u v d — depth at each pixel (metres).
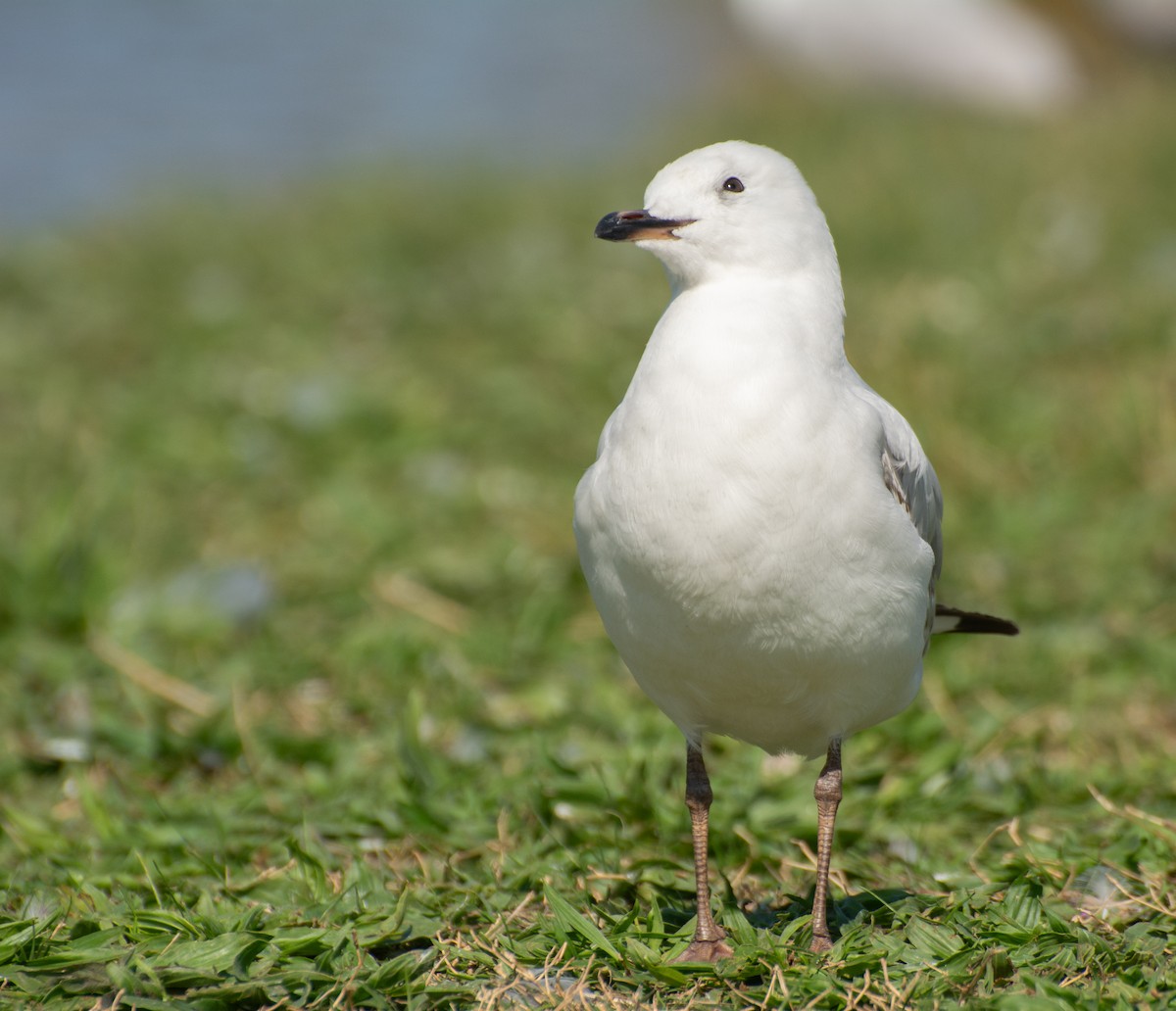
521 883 7.82
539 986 6.70
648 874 7.99
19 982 6.56
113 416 15.84
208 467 14.70
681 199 7.27
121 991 6.46
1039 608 11.27
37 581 11.23
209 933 7.06
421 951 7.08
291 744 9.58
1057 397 14.77
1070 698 10.12
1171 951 6.94
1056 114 22.94
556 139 29.02
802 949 6.98
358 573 12.32
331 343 18.36
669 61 32.59
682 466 6.75
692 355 6.88
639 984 6.77
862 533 6.77
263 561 12.73
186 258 21.88
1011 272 18.55
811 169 22.88
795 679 7.09
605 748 9.47
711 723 7.54
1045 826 8.59
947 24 23.20
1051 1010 6.27
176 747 9.59
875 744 9.55
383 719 10.11
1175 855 7.90
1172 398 13.94
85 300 20.27
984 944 6.90
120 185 26.11
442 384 16.61
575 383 16.06
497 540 12.85
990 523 12.57
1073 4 22.77
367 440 15.11
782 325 6.96
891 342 15.54
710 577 6.79
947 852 8.35
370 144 29.08
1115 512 12.55
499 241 22.00
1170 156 21.47
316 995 6.54
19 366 17.77
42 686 10.52
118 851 8.34
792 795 8.86
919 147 22.94
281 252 21.89
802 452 6.71
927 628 8.18
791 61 25.11
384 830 8.50
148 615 11.48
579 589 12.09
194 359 17.56
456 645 11.15
